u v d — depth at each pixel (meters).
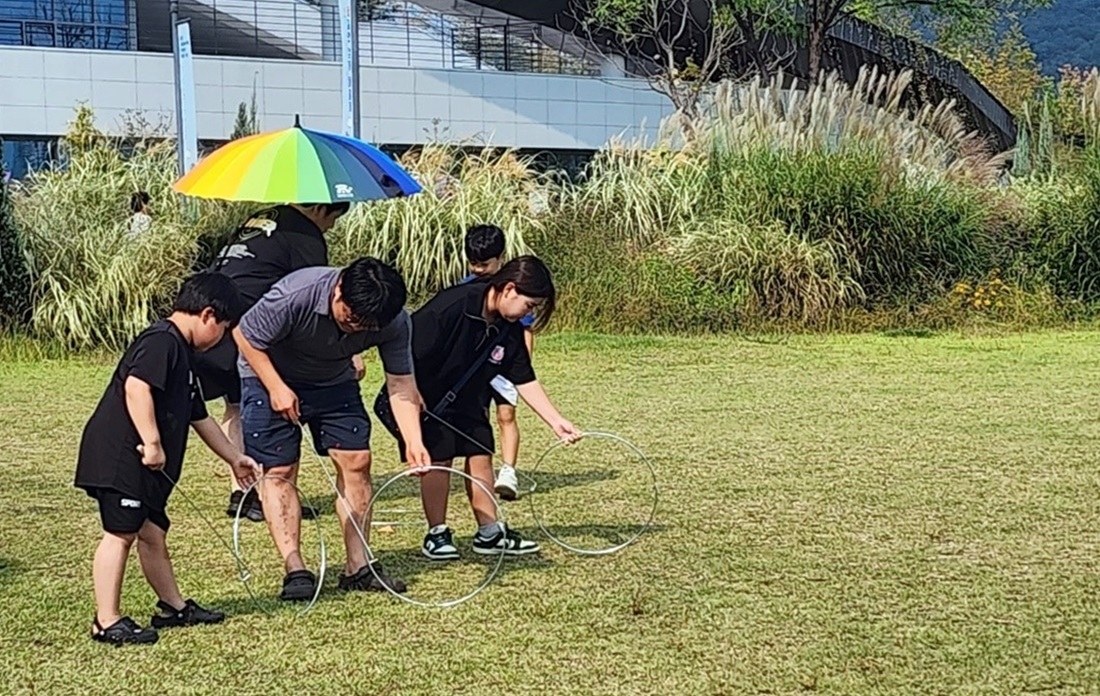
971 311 14.56
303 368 4.63
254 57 26.02
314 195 5.81
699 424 8.47
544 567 5.09
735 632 4.30
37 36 24.73
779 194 14.37
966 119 28.83
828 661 4.04
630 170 14.77
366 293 4.39
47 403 9.38
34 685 3.84
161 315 12.47
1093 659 4.05
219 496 6.33
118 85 23.11
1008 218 15.51
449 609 4.55
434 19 27.36
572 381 10.52
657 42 23.27
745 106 15.36
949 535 5.54
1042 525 5.71
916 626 4.35
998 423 8.45
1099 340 13.39
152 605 4.57
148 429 4.04
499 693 3.79
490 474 5.27
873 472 6.88
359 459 4.74
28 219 12.66
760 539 5.49
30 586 4.81
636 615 4.48
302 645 4.18
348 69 14.91
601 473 6.92
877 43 27.00
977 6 25.92
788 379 10.62
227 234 12.39
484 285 5.17
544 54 27.66
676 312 13.70
